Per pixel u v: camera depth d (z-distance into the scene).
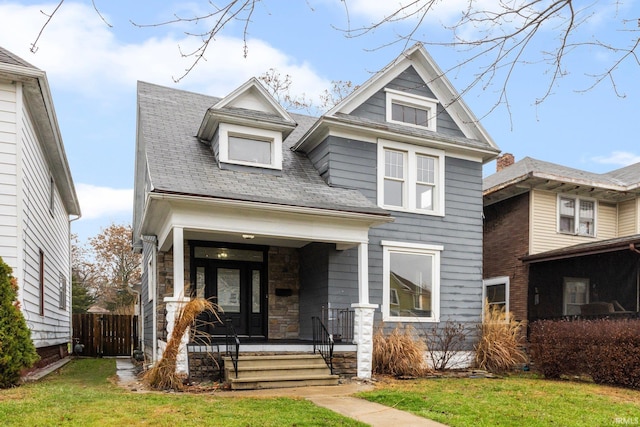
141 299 15.91
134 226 16.61
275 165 11.12
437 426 5.49
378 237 11.55
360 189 11.55
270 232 9.40
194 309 7.76
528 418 5.93
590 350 9.60
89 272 36.53
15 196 8.41
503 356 11.38
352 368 9.43
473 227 12.77
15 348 7.05
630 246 11.41
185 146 11.02
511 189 15.17
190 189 8.87
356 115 11.91
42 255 11.17
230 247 11.59
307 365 8.84
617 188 15.41
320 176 11.70
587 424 5.70
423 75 12.87
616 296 12.93
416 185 12.37
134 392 7.14
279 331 11.80
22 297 8.35
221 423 5.13
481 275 12.63
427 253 12.11
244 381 7.85
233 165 10.68
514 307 15.11
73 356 16.16
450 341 11.39
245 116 10.67
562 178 14.55
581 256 13.26
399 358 9.92
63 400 5.97
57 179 13.60
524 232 15.04
